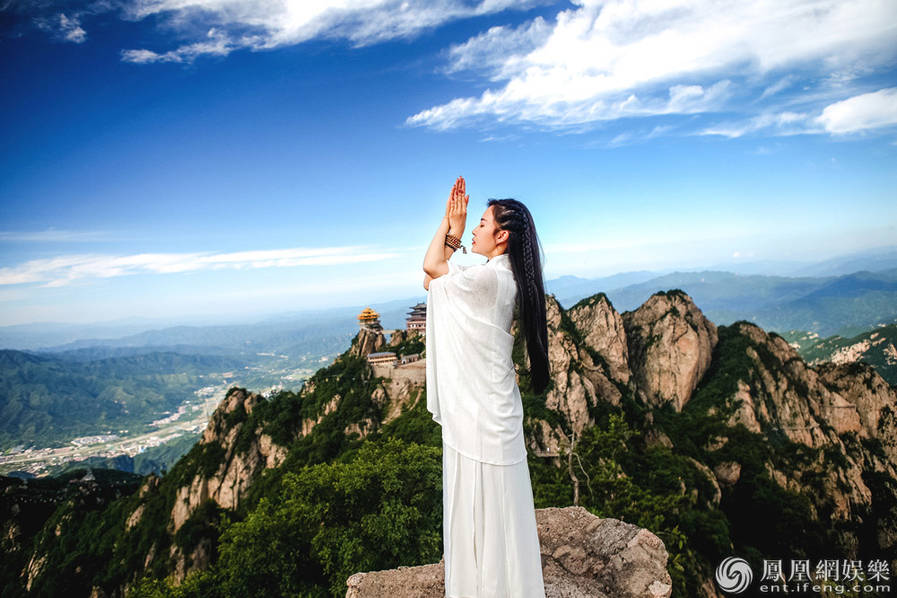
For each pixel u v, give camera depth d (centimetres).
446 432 308
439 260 321
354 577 446
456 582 302
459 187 321
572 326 7575
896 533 6169
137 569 6241
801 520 5716
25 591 7081
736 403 7150
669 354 7694
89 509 8112
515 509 298
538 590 302
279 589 2316
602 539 475
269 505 2517
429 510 2330
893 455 7119
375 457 2514
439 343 313
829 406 7481
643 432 6112
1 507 8788
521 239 313
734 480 6069
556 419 5400
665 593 395
